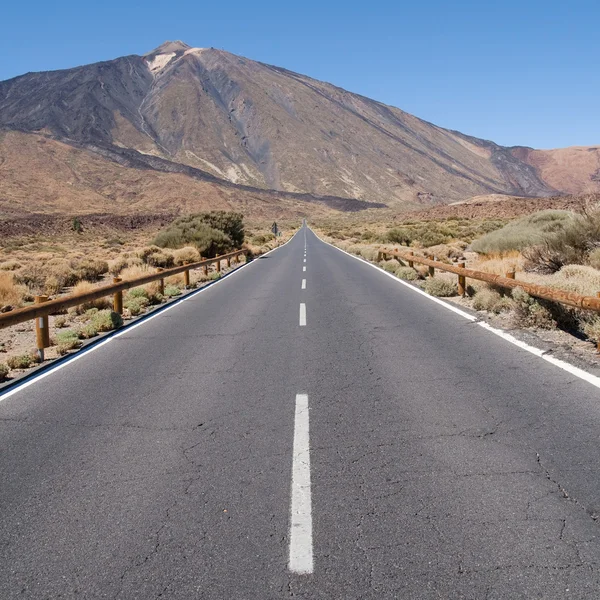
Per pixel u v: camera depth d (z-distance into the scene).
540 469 3.82
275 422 4.97
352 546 2.96
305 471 3.91
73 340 9.00
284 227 136.00
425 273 18.84
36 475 4.00
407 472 3.84
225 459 4.18
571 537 2.98
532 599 2.50
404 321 10.09
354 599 2.54
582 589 2.56
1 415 5.46
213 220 40.03
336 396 5.71
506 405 5.21
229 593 2.62
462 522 3.16
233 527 3.20
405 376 6.39
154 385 6.39
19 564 2.91
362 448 4.30
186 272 17.81
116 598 2.62
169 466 4.08
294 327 9.91
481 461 3.99
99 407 5.61
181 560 2.89
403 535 3.05
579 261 15.12
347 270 22.56
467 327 9.27
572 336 8.22
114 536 3.14
